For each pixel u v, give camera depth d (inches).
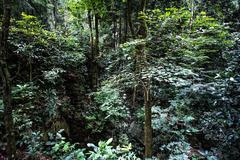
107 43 303.4
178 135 156.3
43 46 205.8
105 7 238.4
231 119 99.5
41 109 163.8
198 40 148.6
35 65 200.1
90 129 190.1
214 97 118.5
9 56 183.0
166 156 150.8
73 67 237.8
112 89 195.8
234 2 234.1
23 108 150.6
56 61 210.7
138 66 125.0
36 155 114.7
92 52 258.8
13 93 155.4
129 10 142.4
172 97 172.7
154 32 125.3
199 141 172.4
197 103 149.1
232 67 113.7
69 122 181.9
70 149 94.9
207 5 222.7
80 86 229.6
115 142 185.3
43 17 267.7
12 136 88.3
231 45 148.9
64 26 310.8
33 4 250.7
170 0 209.6
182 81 107.6
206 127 124.0
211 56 171.3
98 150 82.6
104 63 243.8
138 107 207.9
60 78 204.7
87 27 331.0
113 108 193.3
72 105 198.1
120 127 194.4
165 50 129.3
